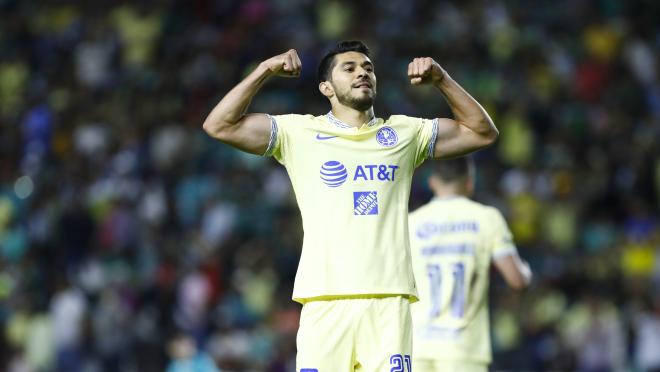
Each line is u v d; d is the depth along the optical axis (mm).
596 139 66250
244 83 20078
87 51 72250
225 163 61156
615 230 59094
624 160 63500
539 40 74000
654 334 47500
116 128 64500
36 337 48156
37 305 51344
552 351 47250
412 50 71000
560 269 54469
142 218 56156
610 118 68188
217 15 74688
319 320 19609
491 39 73188
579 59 73500
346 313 19516
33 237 56094
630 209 60125
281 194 58281
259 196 58312
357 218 19766
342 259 19578
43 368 47844
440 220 27359
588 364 47438
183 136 62781
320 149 20109
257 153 20406
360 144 20078
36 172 61875
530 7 76375
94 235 55688
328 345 19516
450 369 26594
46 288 52125
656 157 62844
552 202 59531
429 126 20641
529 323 48188
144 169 60969
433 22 74500
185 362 43156
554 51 73438
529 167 61812
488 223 27250
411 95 66125
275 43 70375
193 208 58094
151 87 68688
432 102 65688
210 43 71625
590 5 76938
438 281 27031
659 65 74312
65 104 67875
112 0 75688
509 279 27250
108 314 48406
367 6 74500
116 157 61375
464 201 27516
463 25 73938
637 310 48531
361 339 19484
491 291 50750
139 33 73000
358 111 20344
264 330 48562
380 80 67625
